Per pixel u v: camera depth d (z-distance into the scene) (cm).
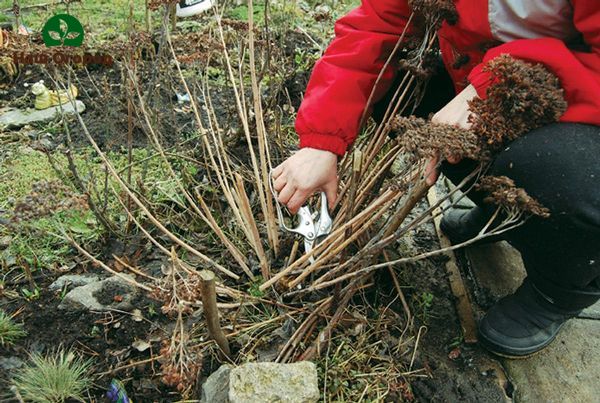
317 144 145
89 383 136
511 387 150
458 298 171
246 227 166
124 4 324
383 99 175
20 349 142
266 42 199
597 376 154
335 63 149
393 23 148
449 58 153
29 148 213
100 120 231
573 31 129
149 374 139
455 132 115
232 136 218
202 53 179
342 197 170
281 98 253
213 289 116
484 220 179
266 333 149
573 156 122
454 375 151
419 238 195
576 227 126
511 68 112
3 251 170
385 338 155
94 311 151
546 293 148
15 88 252
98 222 177
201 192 196
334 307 145
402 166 219
